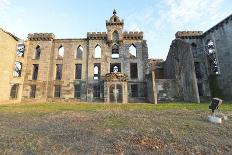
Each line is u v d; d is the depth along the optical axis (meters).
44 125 11.67
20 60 37.38
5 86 32.34
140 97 36.25
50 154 7.04
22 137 9.05
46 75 38.22
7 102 32.09
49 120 13.29
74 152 7.23
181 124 11.79
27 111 18.38
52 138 8.96
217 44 35.22
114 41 40.22
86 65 39.31
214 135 9.59
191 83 29.55
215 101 13.10
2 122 12.66
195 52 40.19
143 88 37.69
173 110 18.36
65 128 10.84
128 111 17.91
